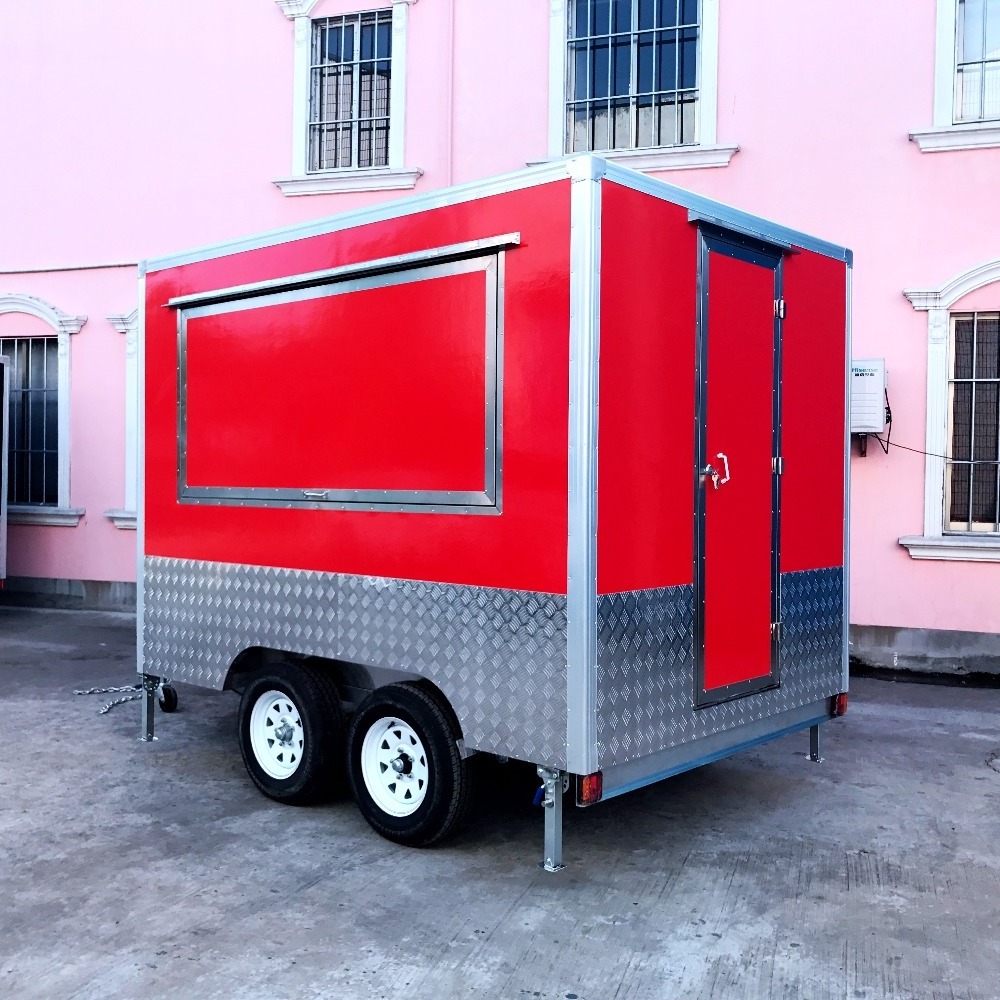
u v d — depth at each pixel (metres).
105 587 11.22
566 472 3.88
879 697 7.51
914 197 8.16
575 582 3.85
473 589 4.21
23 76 11.37
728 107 8.65
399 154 9.86
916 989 3.30
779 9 8.47
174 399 5.71
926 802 5.18
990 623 7.96
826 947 3.59
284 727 5.12
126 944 3.58
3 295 11.49
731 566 4.58
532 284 3.99
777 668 4.89
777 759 5.93
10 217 11.52
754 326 4.70
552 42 9.21
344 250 4.78
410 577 4.46
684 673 4.31
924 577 8.12
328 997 3.23
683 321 4.28
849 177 8.34
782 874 4.24
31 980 3.33
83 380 11.21
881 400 7.89
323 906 3.89
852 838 4.66
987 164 7.98
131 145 10.98
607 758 3.93
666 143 9.02
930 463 8.09
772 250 4.82
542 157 9.31
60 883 4.10
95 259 11.16
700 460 4.39
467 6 9.52
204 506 5.52
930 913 3.88
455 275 4.29
